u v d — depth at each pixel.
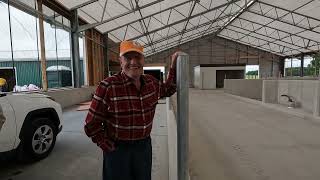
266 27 20.11
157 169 3.10
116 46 17.55
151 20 13.82
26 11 7.42
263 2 14.98
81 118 6.77
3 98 3.00
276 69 28.25
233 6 16.83
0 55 17.86
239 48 28.31
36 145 3.42
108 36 16.05
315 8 14.04
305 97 6.99
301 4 13.98
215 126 5.23
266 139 4.13
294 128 4.98
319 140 4.04
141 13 11.89
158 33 17.77
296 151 3.46
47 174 2.97
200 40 28.17
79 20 11.35
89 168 3.15
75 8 9.84
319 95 5.82
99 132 1.61
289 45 23.48
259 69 28.34
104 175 1.74
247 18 19.14
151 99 1.67
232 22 21.50
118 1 9.69
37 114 3.59
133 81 1.59
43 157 3.53
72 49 10.55
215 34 27.56
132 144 1.66
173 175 1.75
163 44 23.83
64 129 5.40
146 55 26.95
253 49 28.28
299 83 7.28
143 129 1.65
